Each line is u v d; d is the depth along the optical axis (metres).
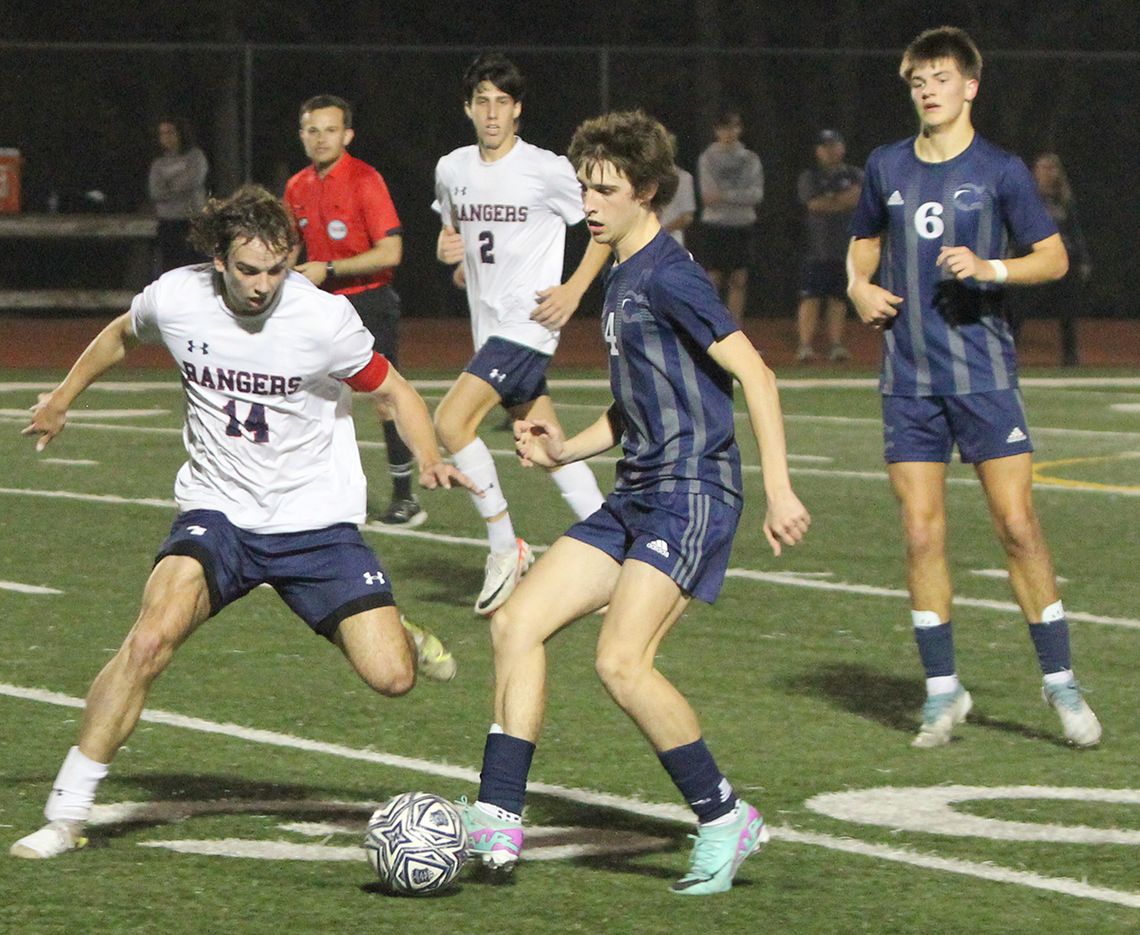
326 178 28.72
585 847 13.88
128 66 71.38
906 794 15.38
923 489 17.28
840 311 61.94
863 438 41.22
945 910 12.48
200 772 15.77
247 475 13.84
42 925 11.96
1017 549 17.12
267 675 19.38
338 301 13.70
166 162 63.75
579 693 18.81
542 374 23.45
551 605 13.04
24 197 72.19
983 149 17.05
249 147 66.25
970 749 16.94
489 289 23.69
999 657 20.73
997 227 17.08
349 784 15.48
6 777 15.43
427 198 75.88
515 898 12.66
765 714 18.09
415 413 14.12
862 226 17.69
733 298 61.41
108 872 13.07
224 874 13.08
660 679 12.73
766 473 12.57
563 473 23.39
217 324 13.50
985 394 17.06
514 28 90.00
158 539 27.55
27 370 57.34
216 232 13.04
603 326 13.30
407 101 74.94
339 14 88.50
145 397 49.78
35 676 19.16
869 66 74.56
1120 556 26.75
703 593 12.98
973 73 17.09
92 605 22.84
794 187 75.25
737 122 60.88
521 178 23.36
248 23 87.56
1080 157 75.06
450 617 22.72
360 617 13.91
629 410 13.23
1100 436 42.00
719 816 12.77
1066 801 15.20
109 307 74.25
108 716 13.43
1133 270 76.88
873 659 20.53
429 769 15.97
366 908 12.38
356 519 14.13
